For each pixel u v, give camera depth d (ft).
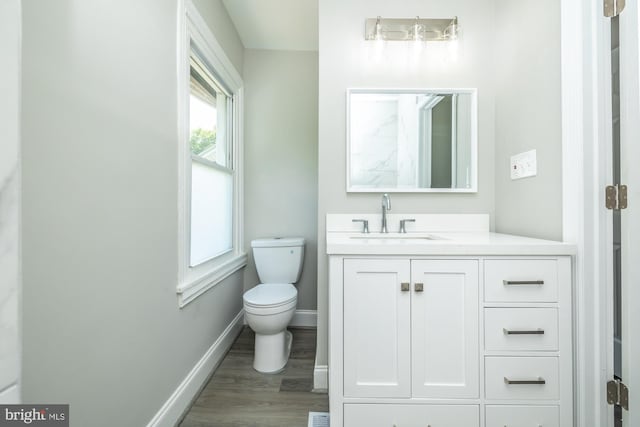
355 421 3.65
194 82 5.65
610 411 3.50
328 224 5.65
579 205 3.62
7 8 1.73
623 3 3.35
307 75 8.24
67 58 2.54
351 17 5.63
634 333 3.32
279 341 5.88
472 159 5.66
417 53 5.59
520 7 4.81
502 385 3.60
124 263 3.29
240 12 6.79
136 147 3.50
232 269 6.97
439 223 5.66
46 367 2.37
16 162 1.79
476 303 3.63
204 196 5.88
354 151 5.73
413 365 3.64
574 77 3.68
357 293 3.67
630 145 3.31
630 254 3.32
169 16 4.24
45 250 2.36
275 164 8.22
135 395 3.46
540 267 3.62
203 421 4.41
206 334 5.60
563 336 3.58
